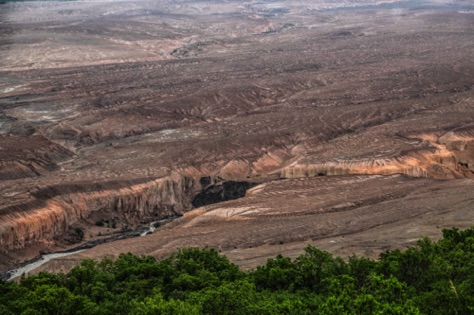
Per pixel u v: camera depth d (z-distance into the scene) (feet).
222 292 126.72
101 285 146.82
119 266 166.91
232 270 165.48
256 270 172.96
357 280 146.20
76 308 129.59
